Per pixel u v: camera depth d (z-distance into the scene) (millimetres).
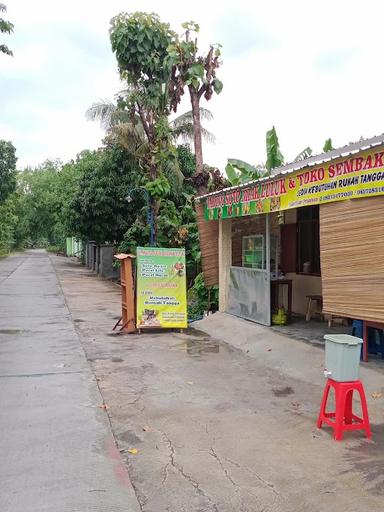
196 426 5250
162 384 6820
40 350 8953
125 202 23703
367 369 6832
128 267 10641
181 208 19578
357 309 6504
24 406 5891
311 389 6535
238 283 11117
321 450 4613
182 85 16062
